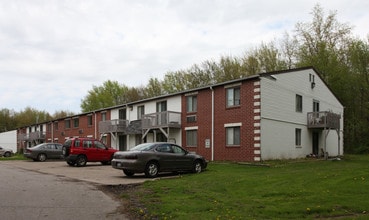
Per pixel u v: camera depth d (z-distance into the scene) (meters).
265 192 10.37
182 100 27.50
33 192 10.66
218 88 24.34
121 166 15.21
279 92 23.45
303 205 8.42
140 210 8.12
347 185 11.04
